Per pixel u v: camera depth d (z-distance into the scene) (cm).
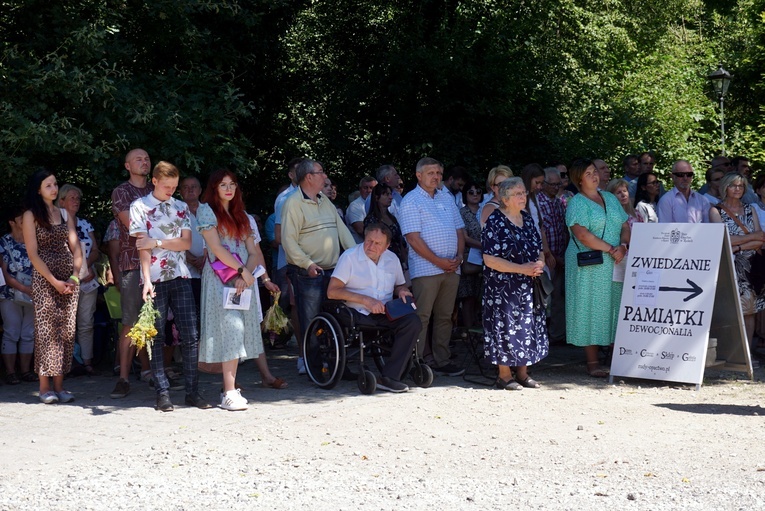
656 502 479
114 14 1112
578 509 468
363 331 828
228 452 600
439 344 915
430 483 520
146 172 830
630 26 2452
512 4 1714
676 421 688
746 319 993
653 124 2095
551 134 1694
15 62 1018
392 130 1603
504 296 822
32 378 920
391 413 721
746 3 2512
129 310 820
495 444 616
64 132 1021
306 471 550
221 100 1181
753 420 690
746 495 489
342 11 1719
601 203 891
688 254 848
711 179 1119
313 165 869
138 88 1106
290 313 998
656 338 850
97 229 1154
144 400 803
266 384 853
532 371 933
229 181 770
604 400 775
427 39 1641
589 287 884
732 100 2683
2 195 1099
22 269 902
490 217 830
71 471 557
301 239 864
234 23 1400
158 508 479
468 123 1611
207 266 764
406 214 874
